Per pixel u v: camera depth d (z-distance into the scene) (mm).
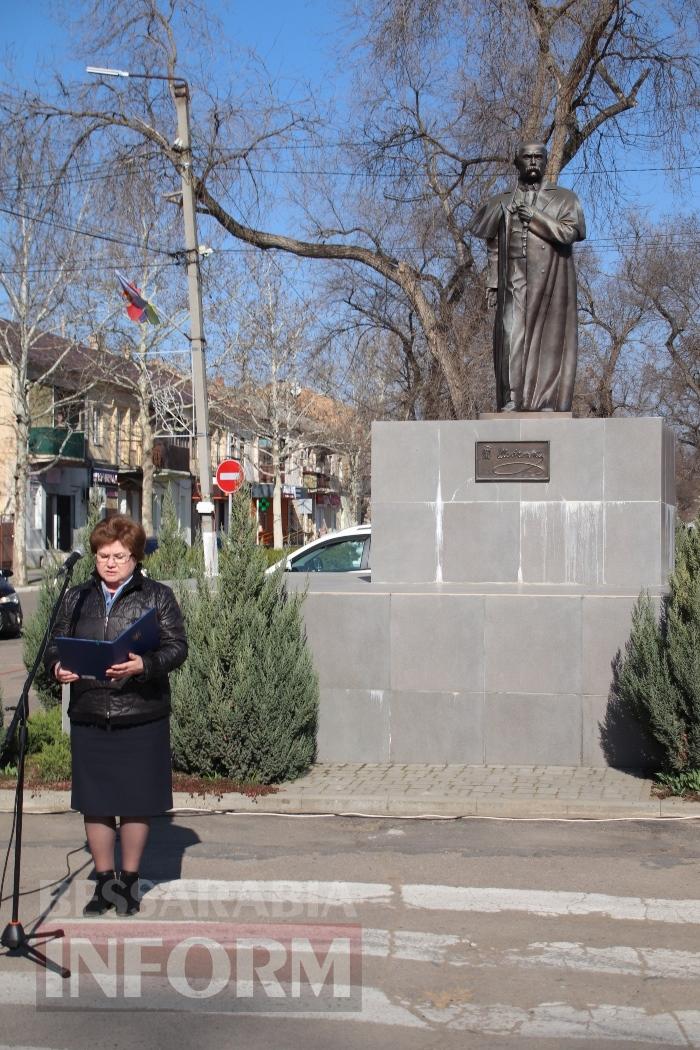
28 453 37625
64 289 35938
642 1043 4398
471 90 20719
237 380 46125
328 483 79438
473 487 9984
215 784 8461
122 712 5555
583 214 10383
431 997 4840
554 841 7324
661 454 9766
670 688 8109
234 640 8602
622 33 19266
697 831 7539
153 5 19922
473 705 9141
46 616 11250
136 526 5797
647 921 5797
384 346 27344
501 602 9102
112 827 5859
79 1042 4434
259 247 22938
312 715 8977
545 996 4848
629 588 9633
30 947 5320
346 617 9305
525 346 10328
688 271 37000
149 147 20422
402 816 8008
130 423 52188
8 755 8977
